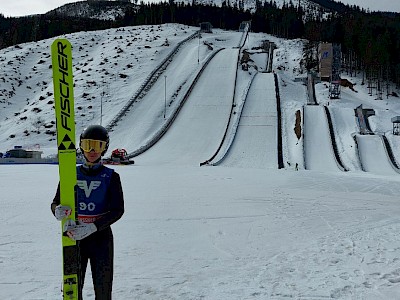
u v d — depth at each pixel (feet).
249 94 186.70
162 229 30.27
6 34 414.41
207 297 16.26
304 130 148.46
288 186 64.18
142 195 48.83
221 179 71.72
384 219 36.32
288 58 284.00
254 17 422.82
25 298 16.30
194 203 43.34
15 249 23.84
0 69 250.16
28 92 231.91
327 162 126.93
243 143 140.97
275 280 18.45
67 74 9.91
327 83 224.33
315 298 16.03
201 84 200.54
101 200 10.93
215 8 453.58
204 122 161.68
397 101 216.54
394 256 22.45
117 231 29.32
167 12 432.66
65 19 447.01
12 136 167.94
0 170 84.33
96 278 10.88
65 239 9.98
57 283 18.17
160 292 16.94
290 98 188.34
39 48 295.48
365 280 18.25
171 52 257.14
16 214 34.88
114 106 186.70
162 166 108.88
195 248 24.95
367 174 103.65
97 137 10.85
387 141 139.13
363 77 247.91
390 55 255.70
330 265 20.93
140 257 22.68
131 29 345.10
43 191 50.26
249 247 25.36
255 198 48.62
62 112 9.90
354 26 305.32
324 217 36.91
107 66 237.45
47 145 161.89
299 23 401.70
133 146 146.92
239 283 18.07
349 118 160.76
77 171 11.07
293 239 27.68
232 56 242.78
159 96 191.52
